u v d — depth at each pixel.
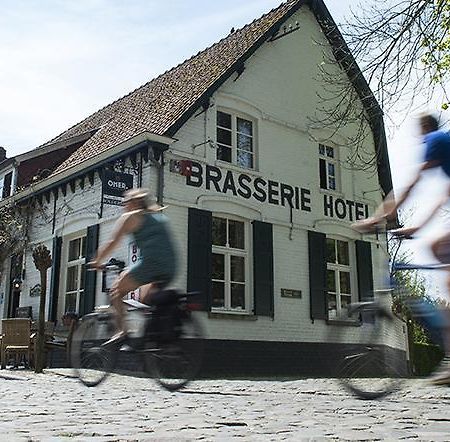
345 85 12.09
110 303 6.86
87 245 15.63
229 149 16.22
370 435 4.33
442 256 5.33
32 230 18.36
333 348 5.80
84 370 7.36
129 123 17.38
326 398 7.37
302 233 17.09
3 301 19.05
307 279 16.86
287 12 17.70
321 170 18.50
